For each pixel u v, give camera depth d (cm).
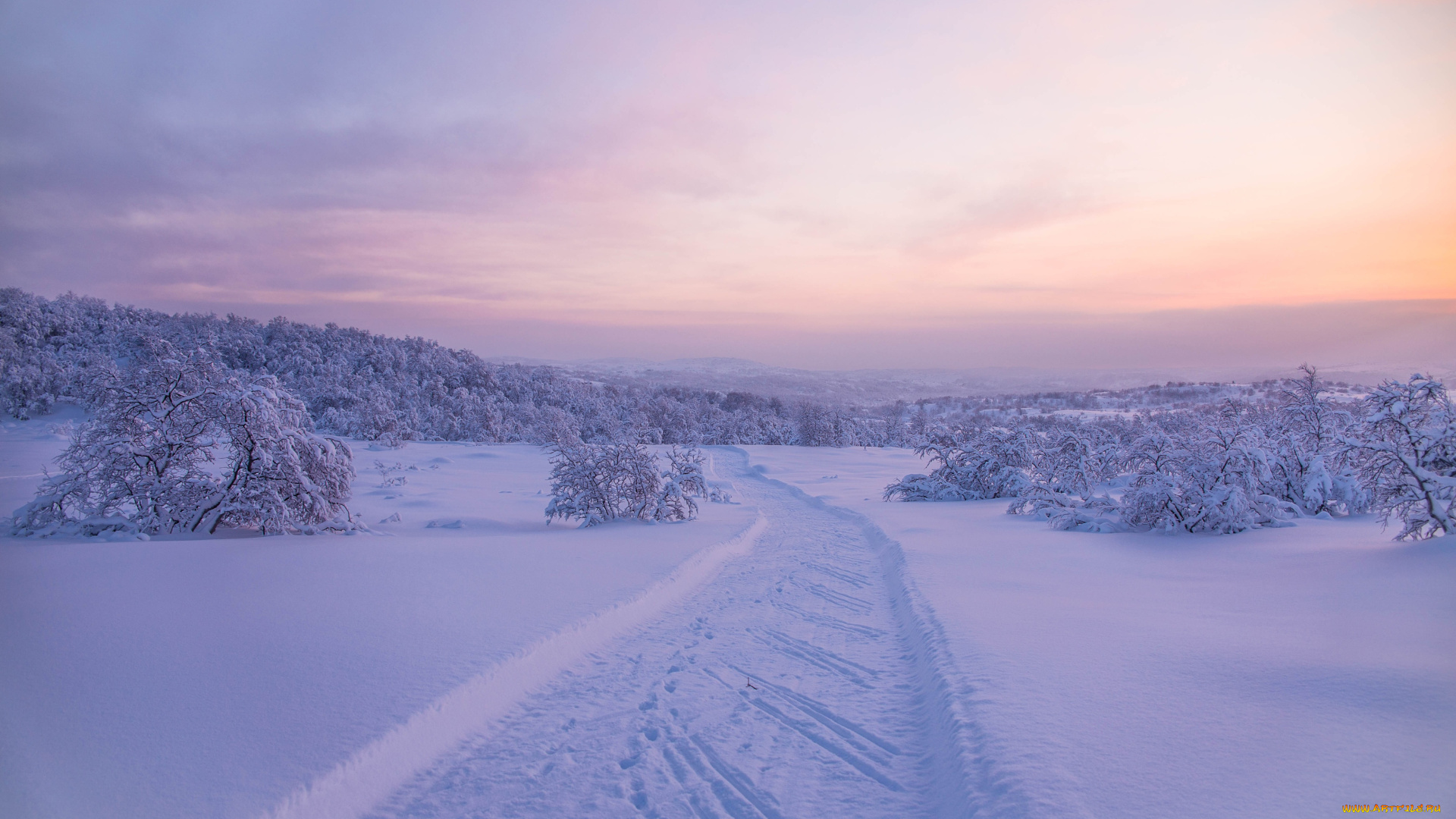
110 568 873
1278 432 1764
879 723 523
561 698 568
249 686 495
